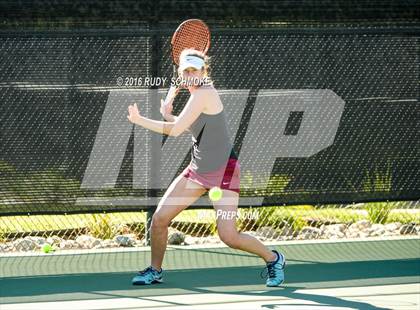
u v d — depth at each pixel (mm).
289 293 11508
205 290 11711
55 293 11578
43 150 14047
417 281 12266
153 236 11750
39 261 13578
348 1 14805
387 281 12266
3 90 13852
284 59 14625
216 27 14492
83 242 14891
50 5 13961
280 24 14680
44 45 13906
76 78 14055
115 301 11117
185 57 10883
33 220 15562
